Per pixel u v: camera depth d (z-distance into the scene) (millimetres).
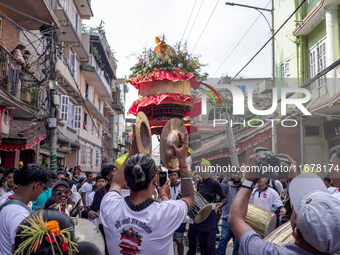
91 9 22781
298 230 1487
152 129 5320
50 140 11453
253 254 1519
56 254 1661
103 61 29797
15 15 12453
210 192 5910
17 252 1670
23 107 11422
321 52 11148
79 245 3219
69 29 17719
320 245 1318
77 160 22891
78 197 6941
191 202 2354
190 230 6027
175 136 2338
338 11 10383
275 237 2320
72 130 21000
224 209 6375
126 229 2162
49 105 11891
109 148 38875
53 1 13664
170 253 2248
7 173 5656
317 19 11031
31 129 11141
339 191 3367
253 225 4176
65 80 17703
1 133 10609
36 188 2746
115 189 2465
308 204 1411
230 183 6480
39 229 1670
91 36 24500
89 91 26312
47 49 12594
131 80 5199
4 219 2471
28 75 12023
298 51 12086
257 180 1819
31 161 14367
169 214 2180
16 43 13125
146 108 5254
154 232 2139
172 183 5625
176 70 5051
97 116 29312
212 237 5648
